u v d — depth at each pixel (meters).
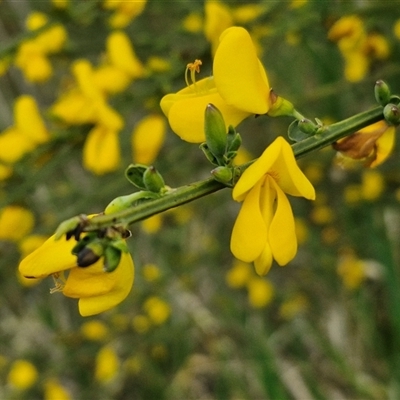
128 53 0.31
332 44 0.33
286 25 0.34
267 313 0.51
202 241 0.51
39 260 0.19
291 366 0.46
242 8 0.35
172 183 0.45
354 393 0.46
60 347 0.49
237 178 0.20
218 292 0.52
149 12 0.43
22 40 0.32
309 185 0.19
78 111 0.30
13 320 0.52
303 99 0.35
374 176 0.43
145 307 0.49
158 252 0.51
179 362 0.49
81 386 0.51
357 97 0.42
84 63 0.30
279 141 0.19
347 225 0.46
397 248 0.45
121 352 0.50
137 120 0.45
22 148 0.31
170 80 0.31
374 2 0.34
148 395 0.51
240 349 0.49
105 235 0.19
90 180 0.50
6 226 0.34
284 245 0.19
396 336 0.42
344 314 0.47
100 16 0.34
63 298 0.53
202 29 0.36
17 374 0.47
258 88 0.20
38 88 0.52
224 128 0.19
